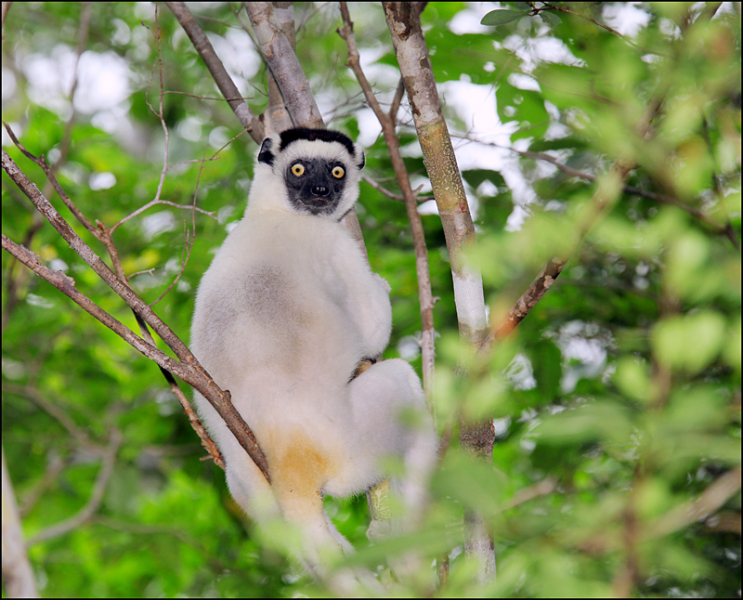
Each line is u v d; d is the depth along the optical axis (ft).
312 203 27.61
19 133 50.83
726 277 12.31
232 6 31.81
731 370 19.27
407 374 24.29
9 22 66.33
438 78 29.17
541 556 11.94
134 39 66.80
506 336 15.78
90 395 47.03
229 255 24.54
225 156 45.85
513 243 13.23
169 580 43.16
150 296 41.45
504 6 27.25
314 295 23.20
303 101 29.73
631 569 11.57
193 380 18.99
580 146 30.73
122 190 43.52
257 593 31.73
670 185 14.67
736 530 24.32
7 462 38.78
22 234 42.11
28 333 41.98
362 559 10.14
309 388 22.17
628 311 36.06
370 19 63.41
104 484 39.32
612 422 10.92
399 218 39.96
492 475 9.92
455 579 12.73
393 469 11.84
